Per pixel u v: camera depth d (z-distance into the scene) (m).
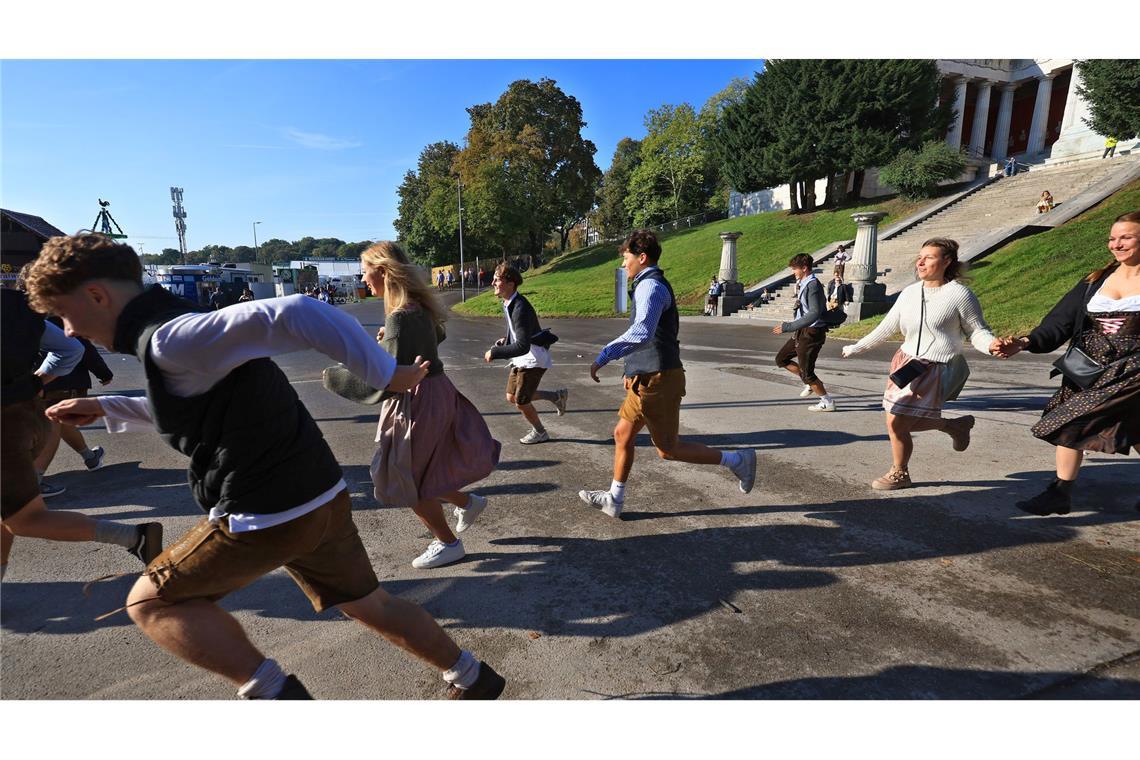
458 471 2.81
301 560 1.70
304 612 2.58
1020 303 12.86
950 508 3.53
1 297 2.26
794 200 36.50
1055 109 42.72
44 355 3.64
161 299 1.50
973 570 2.79
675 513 3.62
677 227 49.19
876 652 2.22
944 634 2.31
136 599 1.58
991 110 45.31
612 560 3.02
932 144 29.94
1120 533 3.12
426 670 2.18
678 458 3.41
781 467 4.45
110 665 2.25
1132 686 2.02
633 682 2.10
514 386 5.18
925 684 2.05
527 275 50.16
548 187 51.19
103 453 5.15
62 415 1.82
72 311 1.45
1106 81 22.09
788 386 7.82
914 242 23.55
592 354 12.14
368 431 6.08
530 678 2.13
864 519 3.42
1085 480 3.91
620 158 71.38
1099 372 3.01
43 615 2.61
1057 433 3.14
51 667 2.24
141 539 2.46
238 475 1.51
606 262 43.19
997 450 4.66
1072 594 2.57
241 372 1.51
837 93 31.67
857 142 31.69
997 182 28.14
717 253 33.97
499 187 47.56
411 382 1.59
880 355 10.57
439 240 56.34
